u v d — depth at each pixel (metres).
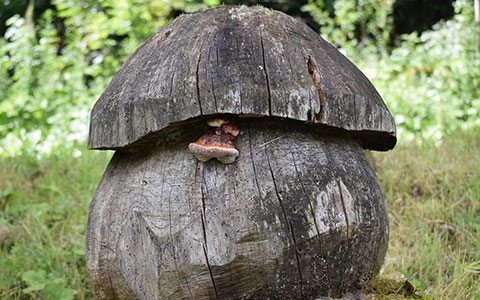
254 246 1.81
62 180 4.33
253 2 9.05
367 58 8.09
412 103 6.48
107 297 2.11
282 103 1.83
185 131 1.96
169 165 1.95
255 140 1.92
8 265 3.00
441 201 3.71
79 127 6.34
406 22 10.28
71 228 3.64
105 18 7.71
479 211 3.54
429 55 7.70
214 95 1.80
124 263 2.00
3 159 4.83
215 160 1.89
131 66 2.14
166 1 7.71
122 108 1.96
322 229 1.87
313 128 2.03
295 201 1.85
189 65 1.90
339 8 8.83
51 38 7.74
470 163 4.13
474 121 6.13
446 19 9.96
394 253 3.18
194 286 1.85
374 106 2.05
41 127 6.52
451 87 6.70
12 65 7.96
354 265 2.00
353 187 2.01
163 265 1.86
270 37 2.01
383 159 4.46
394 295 2.46
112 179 2.16
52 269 3.04
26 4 9.35
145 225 1.91
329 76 1.97
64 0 8.13
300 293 1.90
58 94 6.92
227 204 1.83
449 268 2.88
